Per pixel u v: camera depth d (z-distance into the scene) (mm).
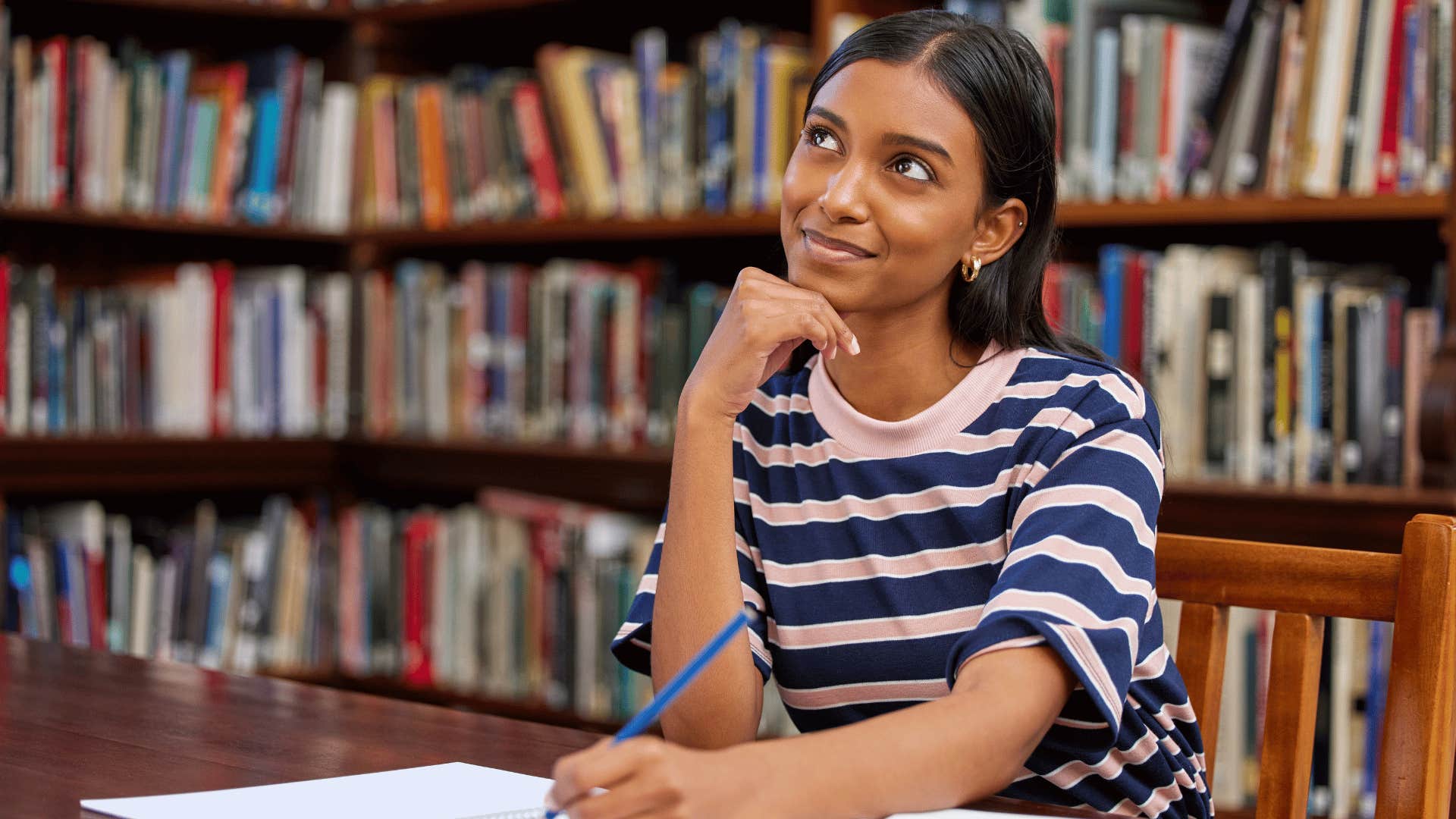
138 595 3037
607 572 2797
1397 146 2109
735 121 2654
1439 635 1112
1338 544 2086
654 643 1185
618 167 2811
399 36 3279
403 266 3201
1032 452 1191
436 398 3080
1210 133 2240
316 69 3205
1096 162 2336
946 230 1165
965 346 1259
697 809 854
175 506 3383
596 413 2855
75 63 2943
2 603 2951
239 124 3137
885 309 1200
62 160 2928
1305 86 2164
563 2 3004
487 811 971
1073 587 1041
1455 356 2029
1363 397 2141
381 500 3334
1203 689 1263
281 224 3178
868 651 1244
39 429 2904
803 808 886
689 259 3072
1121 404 1183
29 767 1080
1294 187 2178
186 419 3080
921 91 1149
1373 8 2117
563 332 2898
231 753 1128
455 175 3064
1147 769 1176
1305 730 1200
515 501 3049
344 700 1318
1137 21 2303
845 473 1264
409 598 3104
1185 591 1278
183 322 3074
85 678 1397
